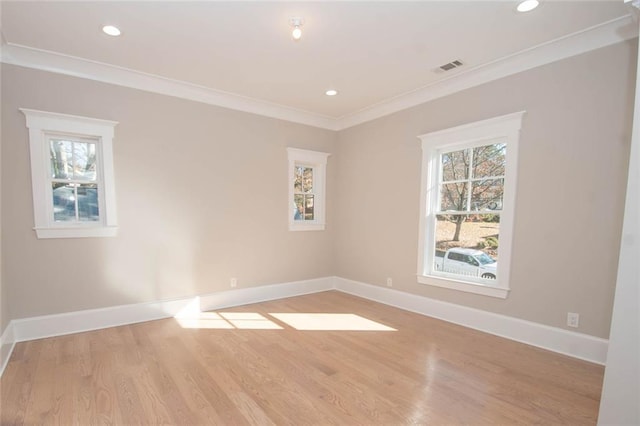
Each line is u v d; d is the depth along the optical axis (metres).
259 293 4.40
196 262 3.88
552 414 1.96
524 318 3.02
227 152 4.07
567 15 2.33
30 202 2.96
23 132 2.91
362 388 2.24
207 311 3.94
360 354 2.77
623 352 1.71
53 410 1.96
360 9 2.27
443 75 3.38
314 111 4.61
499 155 3.24
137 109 3.46
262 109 4.32
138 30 2.55
